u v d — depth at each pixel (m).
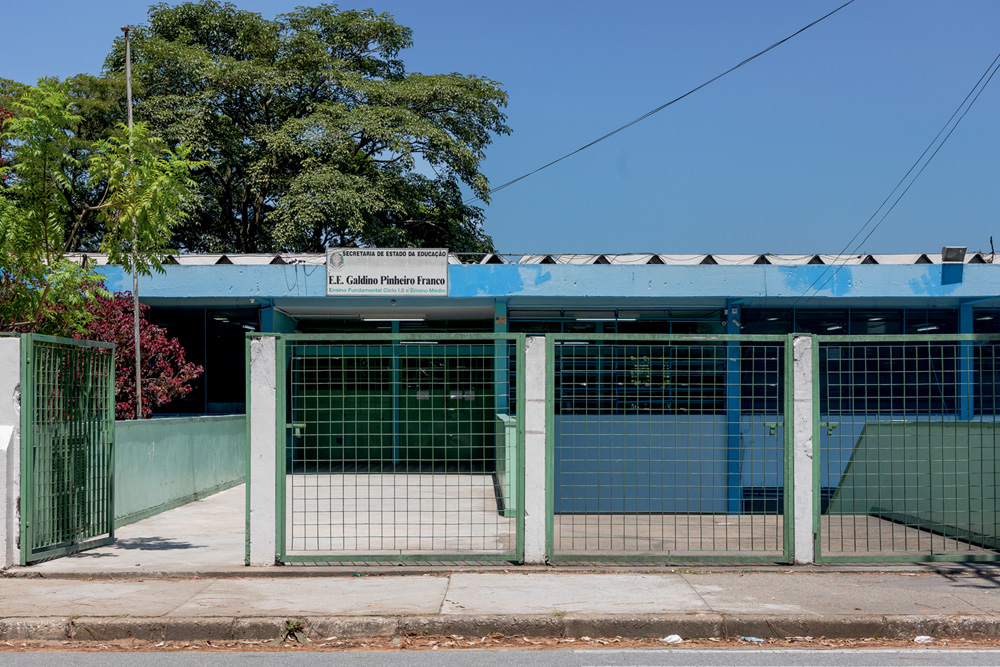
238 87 31.19
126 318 14.15
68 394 9.15
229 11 34.47
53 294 9.33
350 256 14.40
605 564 8.35
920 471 10.71
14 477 8.30
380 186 29.59
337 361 17.06
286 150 29.48
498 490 13.01
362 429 16.92
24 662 5.91
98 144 8.95
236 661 5.94
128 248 8.98
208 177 32.12
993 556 8.51
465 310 16.48
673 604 6.92
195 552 9.18
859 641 6.46
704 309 15.56
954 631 6.54
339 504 12.14
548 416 8.42
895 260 15.05
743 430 13.47
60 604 6.95
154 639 6.46
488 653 6.13
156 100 29.44
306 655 6.09
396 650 6.23
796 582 7.73
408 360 17.08
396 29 35.28
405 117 29.92
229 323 16.64
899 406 14.92
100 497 9.83
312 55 32.47
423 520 11.06
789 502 8.44
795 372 8.53
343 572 8.02
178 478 13.61
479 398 17.14
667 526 11.05
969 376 14.90
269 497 8.32
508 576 7.93
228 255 15.81
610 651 6.19
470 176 32.41
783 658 6.01
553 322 15.79
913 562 8.47
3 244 8.41
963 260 14.04
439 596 7.18
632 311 15.62
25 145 8.56
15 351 8.34
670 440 12.98
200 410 16.67
